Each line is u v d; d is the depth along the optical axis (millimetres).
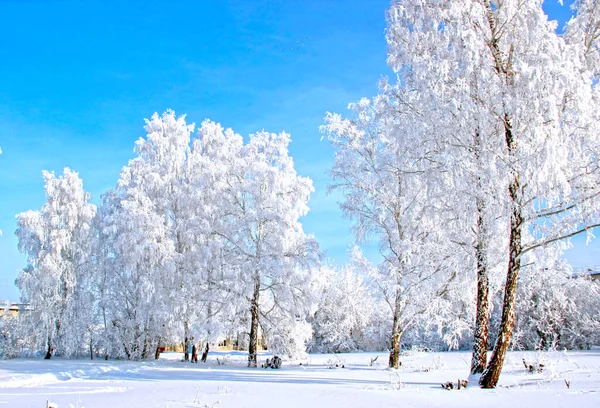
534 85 10422
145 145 30781
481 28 12688
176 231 28312
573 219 11609
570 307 35781
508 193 11508
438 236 17641
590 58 12406
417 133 12992
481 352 13969
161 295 26578
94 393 12383
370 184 20266
